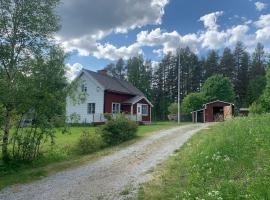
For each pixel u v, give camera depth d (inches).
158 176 502.6
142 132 1148.5
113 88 1875.0
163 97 3767.2
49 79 683.4
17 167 646.5
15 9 670.5
